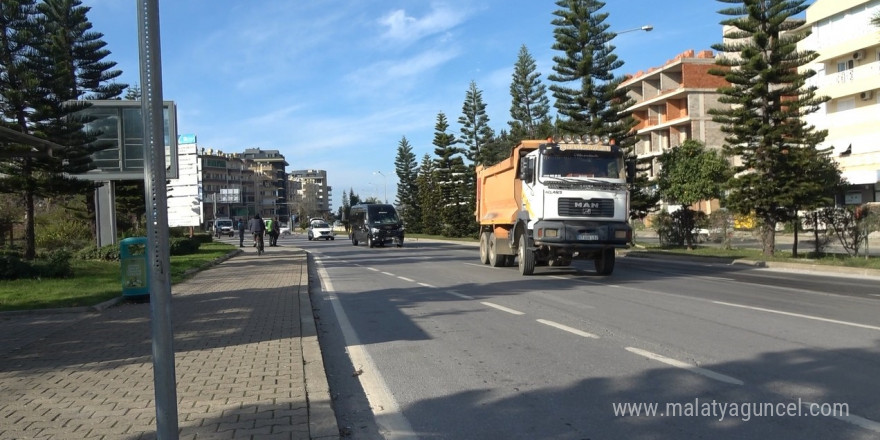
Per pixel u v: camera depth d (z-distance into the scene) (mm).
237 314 10477
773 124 21516
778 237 36750
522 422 5121
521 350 7668
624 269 19062
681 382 6066
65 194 23438
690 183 33531
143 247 12281
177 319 10000
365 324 9945
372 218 39000
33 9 20766
